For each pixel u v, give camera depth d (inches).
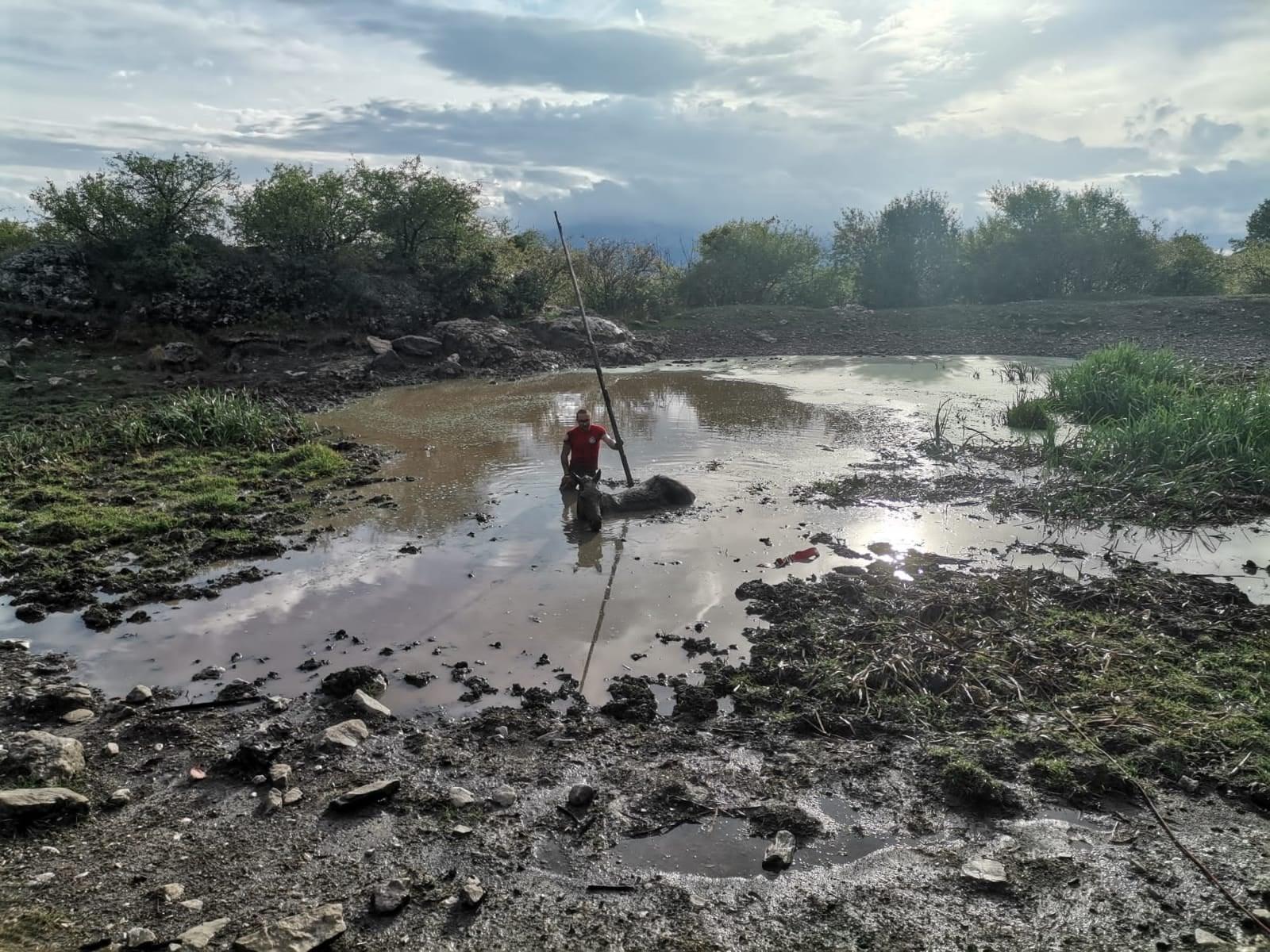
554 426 589.3
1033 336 967.0
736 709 218.4
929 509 378.9
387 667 243.3
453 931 145.6
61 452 498.0
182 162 879.7
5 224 1020.5
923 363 868.0
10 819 172.4
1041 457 458.0
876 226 1339.8
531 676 236.5
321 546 346.6
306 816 177.8
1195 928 142.1
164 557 333.7
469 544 343.6
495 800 181.8
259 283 895.1
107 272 851.4
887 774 189.0
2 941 142.6
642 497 385.1
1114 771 182.1
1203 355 802.8
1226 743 192.4
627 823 174.1
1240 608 264.8
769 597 283.0
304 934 141.4
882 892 153.2
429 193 1011.9
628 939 143.6
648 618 271.6
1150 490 390.0
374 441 553.3
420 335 925.2
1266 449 419.2
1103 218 1215.6
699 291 1318.9
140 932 142.9
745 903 151.3
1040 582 286.7
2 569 323.6
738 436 541.0
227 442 532.4
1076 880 154.3
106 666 248.2
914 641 245.0
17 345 757.9
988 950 139.2
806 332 1055.0
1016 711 210.1
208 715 219.5
